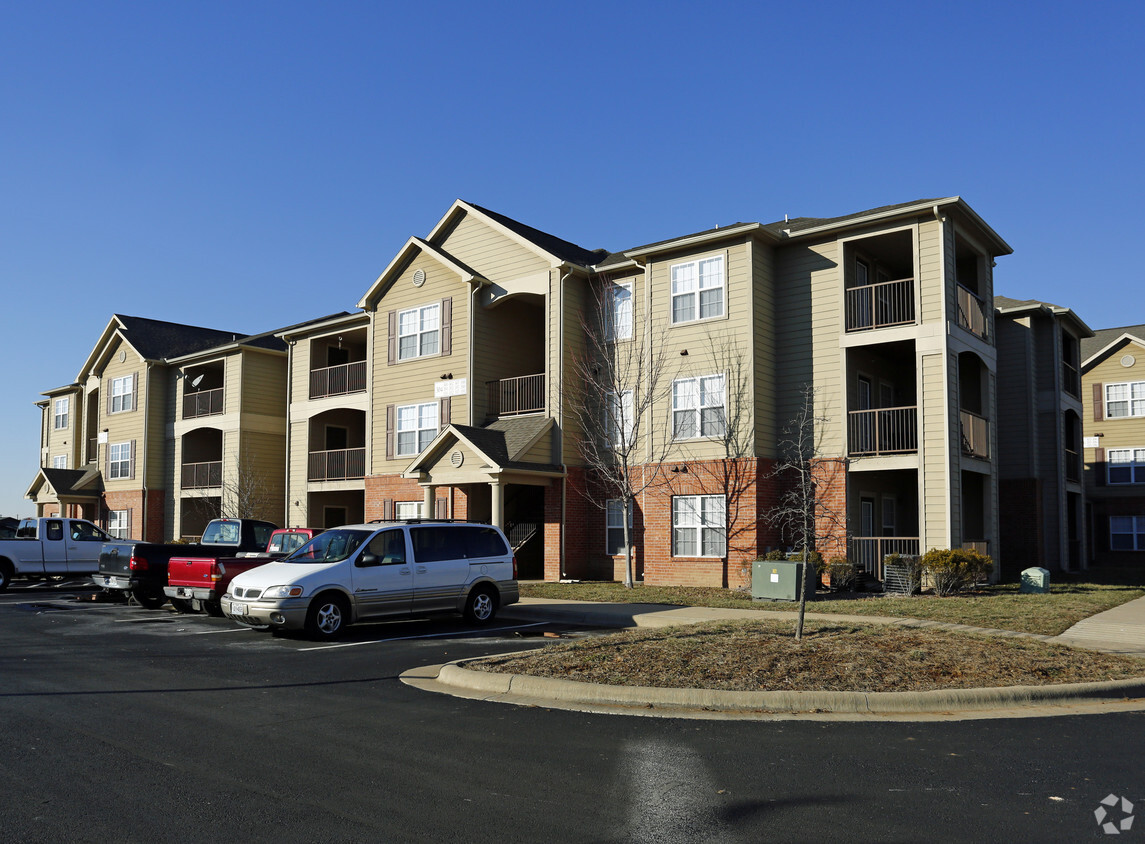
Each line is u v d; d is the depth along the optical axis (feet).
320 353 112.47
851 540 72.28
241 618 47.06
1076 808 19.40
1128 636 44.14
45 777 21.90
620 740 25.57
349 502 114.93
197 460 129.59
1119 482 115.44
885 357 81.97
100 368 141.38
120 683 34.76
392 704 30.76
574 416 83.97
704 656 35.09
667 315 79.30
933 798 20.12
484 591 53.62
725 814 19.08
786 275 77.30
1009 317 93.66
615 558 81.76
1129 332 120.16
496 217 91.25
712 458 75.41
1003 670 33.19
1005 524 91.71
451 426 81.46
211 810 19.42
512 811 19.33
